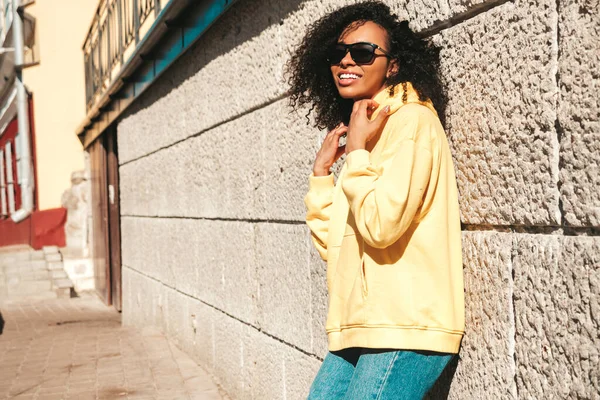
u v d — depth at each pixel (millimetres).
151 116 7676
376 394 2078
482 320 2291
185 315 6469
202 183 5750
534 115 2018
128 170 9125
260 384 4504
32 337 8336
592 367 1831
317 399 2312
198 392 5211
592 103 1806
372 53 2232
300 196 3777
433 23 2477
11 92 18312
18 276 14273
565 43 1892
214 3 4824
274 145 4141
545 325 2006
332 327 2293
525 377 2094
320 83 2588
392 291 2098
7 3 18234
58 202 17156
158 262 7574
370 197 2037
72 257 15281
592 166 1813
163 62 6516
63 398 5223
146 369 5988
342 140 3357
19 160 18203
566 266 1925
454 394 2451
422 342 2076
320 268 3561
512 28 2102
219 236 5324
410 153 2023
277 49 3988
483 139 2252
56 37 17234
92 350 7000
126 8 8469
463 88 2344
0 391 5543
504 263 2182
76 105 17297
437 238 2127
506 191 2152
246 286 4719
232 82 4848
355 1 3014
